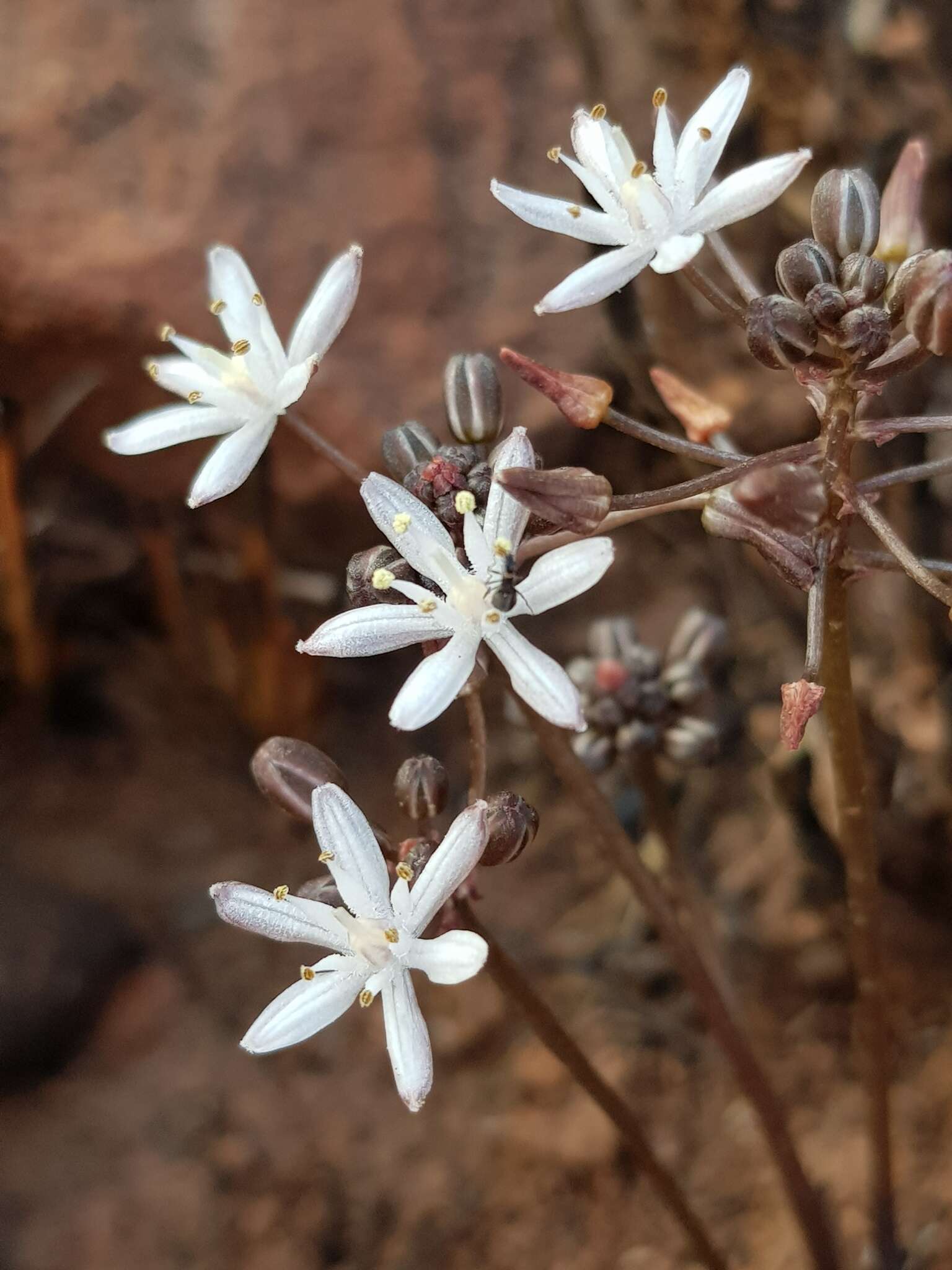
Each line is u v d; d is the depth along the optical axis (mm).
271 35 129
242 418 73
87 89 124
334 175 128
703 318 132
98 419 127
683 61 138
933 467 67
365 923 64
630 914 130
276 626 131
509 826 67
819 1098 123
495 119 132
